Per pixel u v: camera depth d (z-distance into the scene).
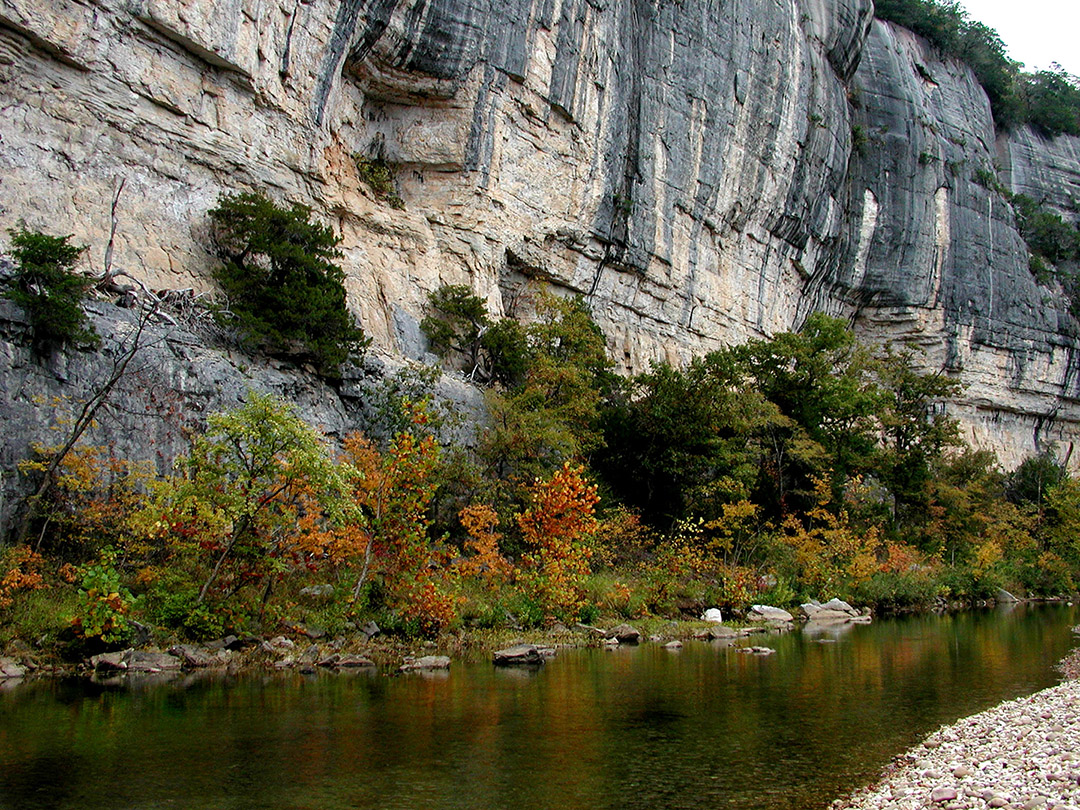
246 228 23.44
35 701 11.29
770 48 46.03
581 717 11.35
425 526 17.83
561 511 20.72
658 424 33.06
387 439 24.58
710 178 42.53
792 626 24.89
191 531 15.27
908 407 45.78
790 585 29.84
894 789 8.16
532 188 33.66
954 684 14.73
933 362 59.06
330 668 14.31
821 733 10.81
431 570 19.34
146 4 22.00
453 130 31.30
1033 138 77.19
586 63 34.88
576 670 15.22
